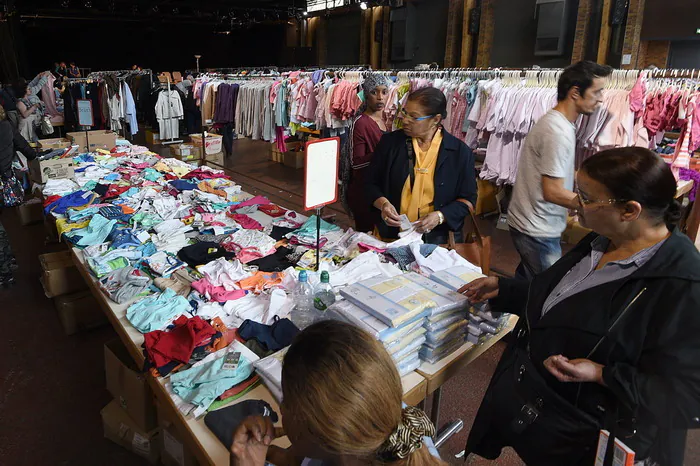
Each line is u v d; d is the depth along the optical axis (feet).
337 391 2.08
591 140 13.60
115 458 7.10
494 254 15.05
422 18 45.21
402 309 4.77
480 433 4.68
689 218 13.60
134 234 8.73
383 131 9.64
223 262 7.15
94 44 64.28
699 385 3.15
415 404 4.89
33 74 61.41
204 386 4.59
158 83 33.68
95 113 31.78
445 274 5.97
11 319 10.80
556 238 7.55
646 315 3.40
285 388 2.28
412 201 7.77
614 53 32.55
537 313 4.24
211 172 13.25
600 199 3.61
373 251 7.38
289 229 9.03
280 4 58.34
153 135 33.42
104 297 6.70
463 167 7.66
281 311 6.05
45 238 15.52
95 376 8.96
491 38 39.50
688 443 7.09
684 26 29.22
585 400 3.78
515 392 4.23
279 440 4.06
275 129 21.24
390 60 48.80
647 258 3.56
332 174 6.06
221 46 72.84
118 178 12.80
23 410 8.06
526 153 7.34
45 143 16.75
